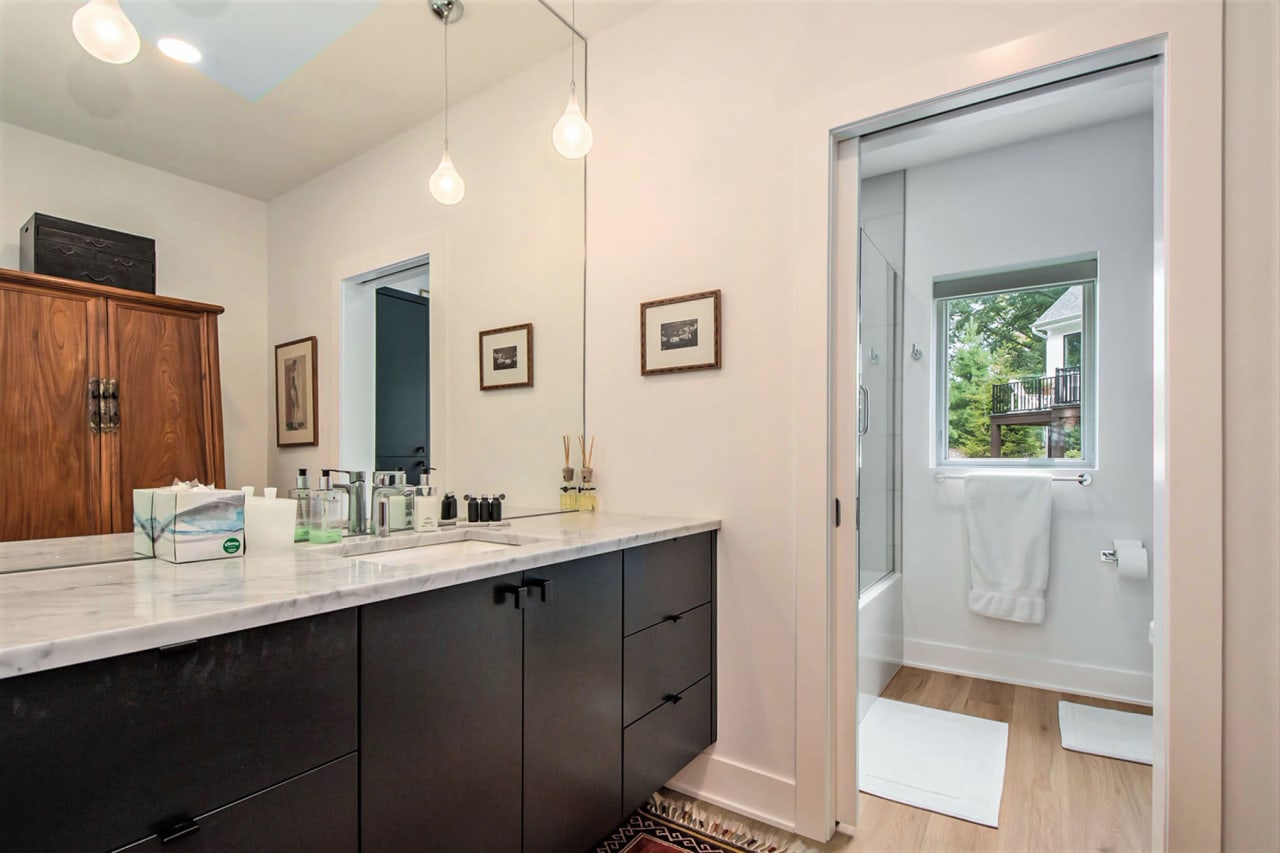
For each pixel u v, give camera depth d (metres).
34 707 0.62
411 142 1.72
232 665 0.78
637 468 2.01
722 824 1.74
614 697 1.46
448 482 1.82
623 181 2.08
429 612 1.03
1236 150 1.23
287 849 0.83
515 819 1.20
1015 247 2.90
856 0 1.66
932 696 2.68
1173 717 1.25
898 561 3.12
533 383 2.04
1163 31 1.28
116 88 1.13
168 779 0.72
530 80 2.03
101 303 1.10
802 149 1.71
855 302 1.71
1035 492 2.79
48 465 1.03
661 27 2.01
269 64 1.38
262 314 1.36
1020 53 1.43
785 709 1.73
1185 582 1.25
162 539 1.09
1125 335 2.67
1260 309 1.21
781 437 1.74
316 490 1.42
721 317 1.85
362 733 0.93
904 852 1.61
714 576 1.85
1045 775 1.99
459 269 1.85
